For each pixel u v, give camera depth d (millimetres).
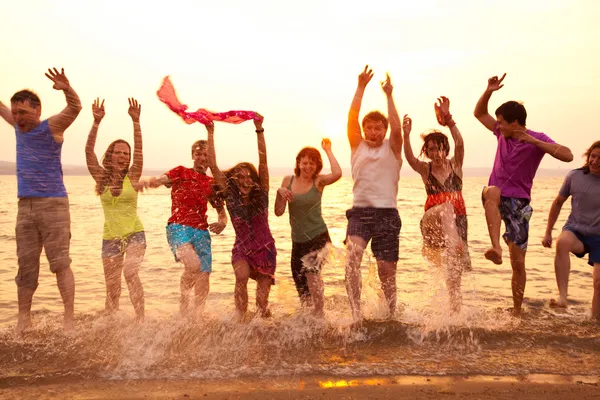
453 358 3703
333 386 3225
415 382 3291
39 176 4270
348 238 4719
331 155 4930
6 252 8875
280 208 4941
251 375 3383
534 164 5012
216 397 3062
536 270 7266
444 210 4879
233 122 4730
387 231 4734
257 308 4801
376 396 3078
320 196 4891
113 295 4805
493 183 5145
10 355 3695
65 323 4305
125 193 4770
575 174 5215
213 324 4441
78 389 3166
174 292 5402
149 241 7645
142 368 3486
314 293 4719
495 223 4973
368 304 4984
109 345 3928
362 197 4754
